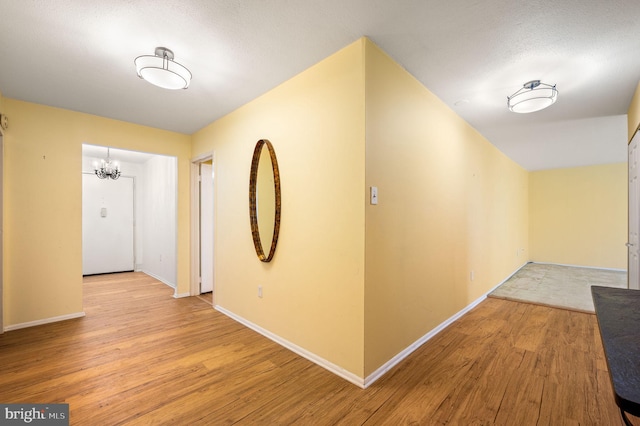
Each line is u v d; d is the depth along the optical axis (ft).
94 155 17.43
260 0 5.04
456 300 10.16
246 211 9.61
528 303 12.05
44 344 8.03
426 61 7.02
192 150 13.33
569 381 6.22
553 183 22.66
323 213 6.90
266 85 8.32
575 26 5.71
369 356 6.15
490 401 5.54
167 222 15.71
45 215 9.80
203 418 5.07
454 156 10.03
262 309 8.83
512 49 6.52
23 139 9.41
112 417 5.08
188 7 5.21
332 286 6.66
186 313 10.77
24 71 7.47
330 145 6.75
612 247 20.47
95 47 6.42
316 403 5.49
